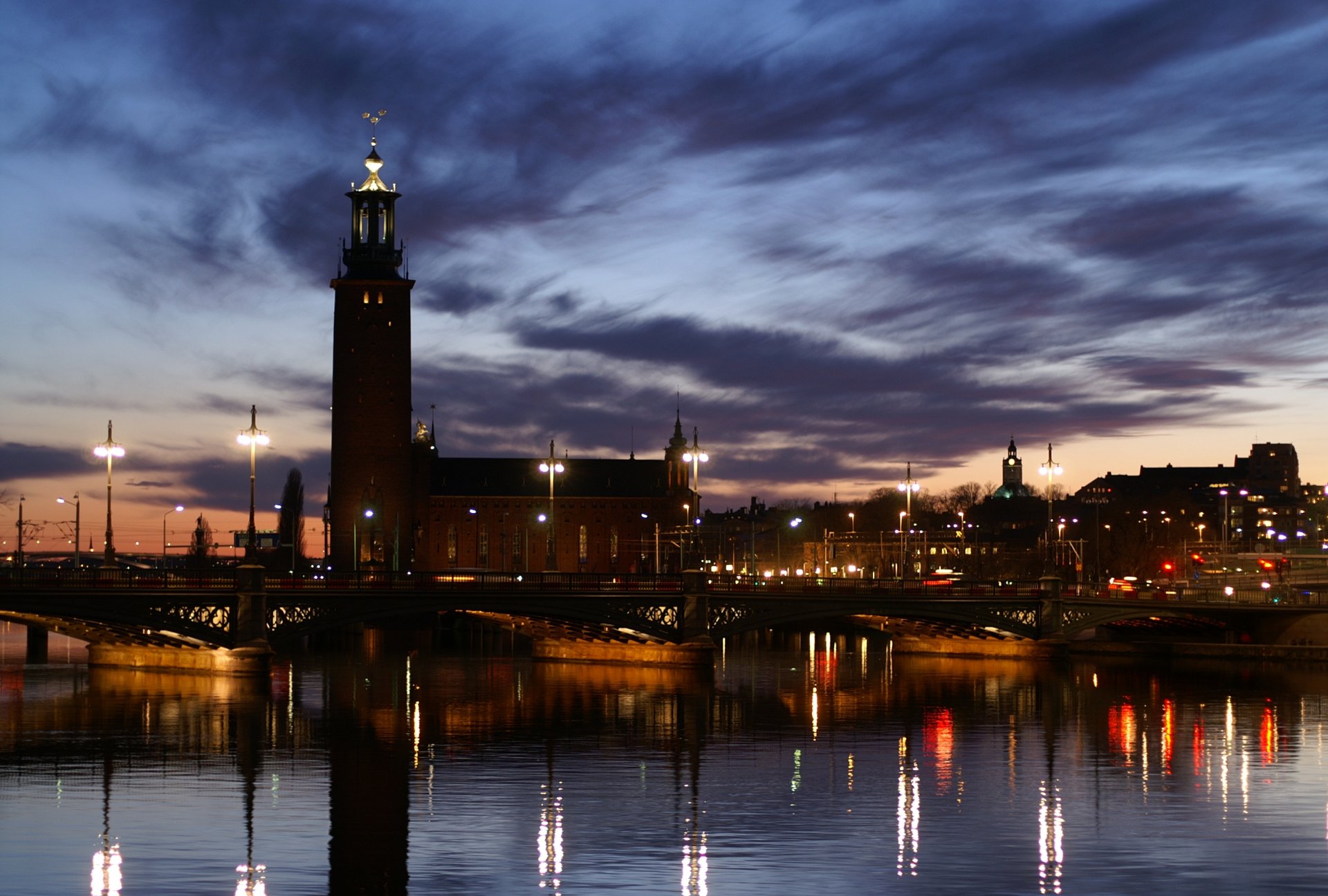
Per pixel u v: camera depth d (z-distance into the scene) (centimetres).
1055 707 10244
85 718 8994
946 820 5891
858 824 5794
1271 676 13350
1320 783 6825
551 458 14338
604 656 14312
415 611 12169
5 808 6041
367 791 6488
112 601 10888
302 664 14412
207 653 11919
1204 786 6738
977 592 14975
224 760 7362
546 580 13100
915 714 9669
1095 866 5122
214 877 4909
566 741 8144
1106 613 15338
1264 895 4762
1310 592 16712
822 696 10994
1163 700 10762
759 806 6162
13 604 10400
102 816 5897
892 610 14275
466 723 8938
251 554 11569
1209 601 15875
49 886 4778
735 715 9512
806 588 13912
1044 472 15438
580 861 5144
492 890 4772
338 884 4822
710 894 4725
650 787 6625
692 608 13275
